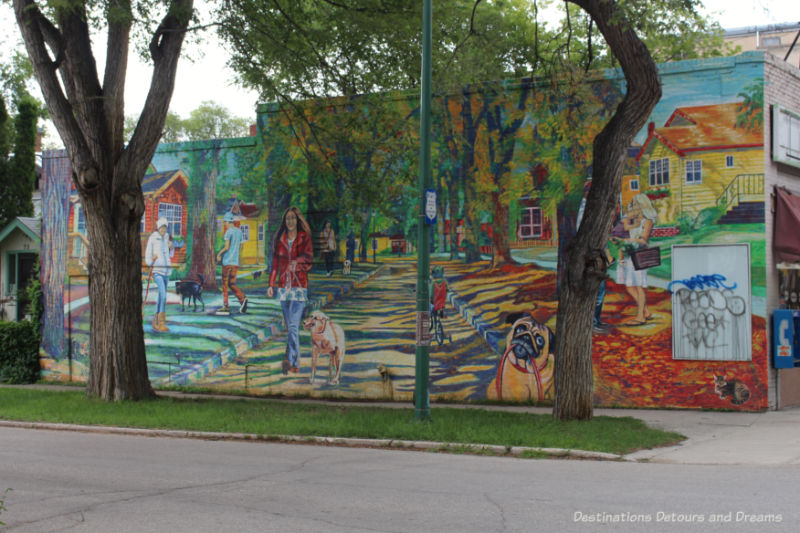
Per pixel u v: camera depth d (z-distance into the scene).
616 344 15.80
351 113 17.97
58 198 22.89
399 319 18.11
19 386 21.72
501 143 17.11
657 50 20.80
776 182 15.34
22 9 15.59
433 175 17.67
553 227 16.59
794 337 15.30
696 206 15.30
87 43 16.47
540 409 15.81
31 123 35.78
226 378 20.05
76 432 13.67
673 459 10.20
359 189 17.72
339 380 18.62
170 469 9.68
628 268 15.80
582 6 12.99
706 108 15.30
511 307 16.88
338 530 6.48
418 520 6.79
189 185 20.88
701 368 15.15
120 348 16.58
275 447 11.77
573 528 6.41
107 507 7.48
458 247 17.44
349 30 17.28
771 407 14.85
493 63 16.67
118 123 16.64
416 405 12.88
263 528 6.58
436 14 16.89
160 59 16.39
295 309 19.33
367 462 10.23
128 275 16.69
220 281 20.34
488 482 8.59
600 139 12.88
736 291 14.91
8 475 9.27
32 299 23.06
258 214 20.00
